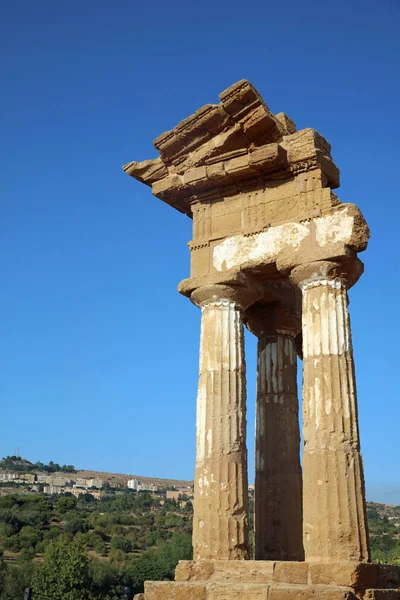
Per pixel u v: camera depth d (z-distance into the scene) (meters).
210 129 18.47
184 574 15.17
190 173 18.91
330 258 16.11
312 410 15.25
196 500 16.31
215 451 16.45
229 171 18.27
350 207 16.28
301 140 17.45
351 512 14.21
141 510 144.75
